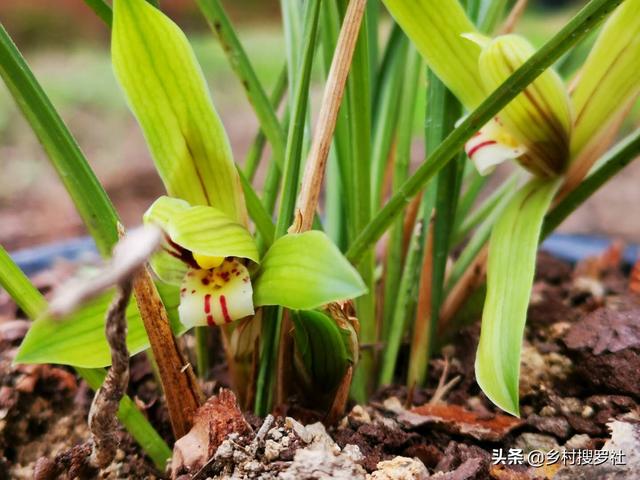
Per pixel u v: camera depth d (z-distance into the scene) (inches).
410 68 6.8
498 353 5.3
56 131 5.3
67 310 3.6
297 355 5.8
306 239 5.0
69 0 33.1
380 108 6.9
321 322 5.4
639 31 5.8
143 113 5.3
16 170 17.3
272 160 6.5
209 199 5.7
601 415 6.1
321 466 5.2
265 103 6.2
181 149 5.5
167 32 5.1
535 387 6.5
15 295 5.4
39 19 32.6
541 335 7.2
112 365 4.6
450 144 5.1
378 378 7.0
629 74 5.9
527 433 6.1
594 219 14.9
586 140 6.1
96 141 19.5
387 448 5.9
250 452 5.3
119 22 5.0
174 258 5.5
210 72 25.6
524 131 6.0
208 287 5.3
